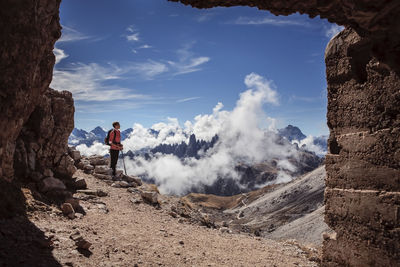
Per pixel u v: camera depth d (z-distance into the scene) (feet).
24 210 16.03
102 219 19.67
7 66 13.06
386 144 10.85
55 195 20.83
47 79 17.90
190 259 15.51
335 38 13.14
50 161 24.58
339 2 9.98
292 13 11.32
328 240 13.50
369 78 11.53
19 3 13.12
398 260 10.34
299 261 19.16
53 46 18.29
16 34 13.21
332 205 13.29
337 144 13.55
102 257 13.16
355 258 12.02
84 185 26.21
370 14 9.04
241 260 17.17
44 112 23.66
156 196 28.35
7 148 16.43
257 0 11.00
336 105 13.20
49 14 15.79
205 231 23.76
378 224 11.07
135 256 14.29
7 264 10.35
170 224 23.07
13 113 13.96
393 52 10.09
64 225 16.14
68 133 26.23
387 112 10.87
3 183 15.94
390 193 10.63
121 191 28.71
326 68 13.62
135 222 20.76
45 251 12.17
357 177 12.05
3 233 12.40
